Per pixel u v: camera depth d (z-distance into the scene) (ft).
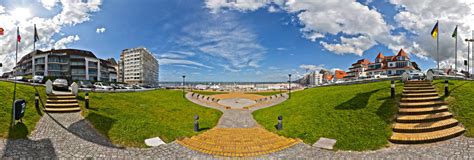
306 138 34.53
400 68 170.09
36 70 188.34
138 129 37.73
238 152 28.63
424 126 32.48
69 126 35.12
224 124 53.67
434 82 54.85
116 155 26.86
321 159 26.16
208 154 27.86
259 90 178.81
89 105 51.19
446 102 40.75
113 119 41.88
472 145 27.32
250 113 71.51
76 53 203.00
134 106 59.06
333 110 46.50
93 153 26.73
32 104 44.47
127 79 353.31
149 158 26.45
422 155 25.82
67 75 191.52
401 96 45.32
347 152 28.19
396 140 29.96
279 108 68.28
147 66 365.61
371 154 27.17
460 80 55.98
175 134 38.34
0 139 27.76
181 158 26.53
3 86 50.16
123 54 362.53
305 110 53.06
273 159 26.22
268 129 45.44
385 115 38.09
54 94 56.08
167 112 59.88
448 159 24.54
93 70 208.54
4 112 35.60
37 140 28.81
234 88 215.51
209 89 194.39
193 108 74.90
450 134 29.89
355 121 38.45
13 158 23.89
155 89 137.18
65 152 26.25
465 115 35.14
